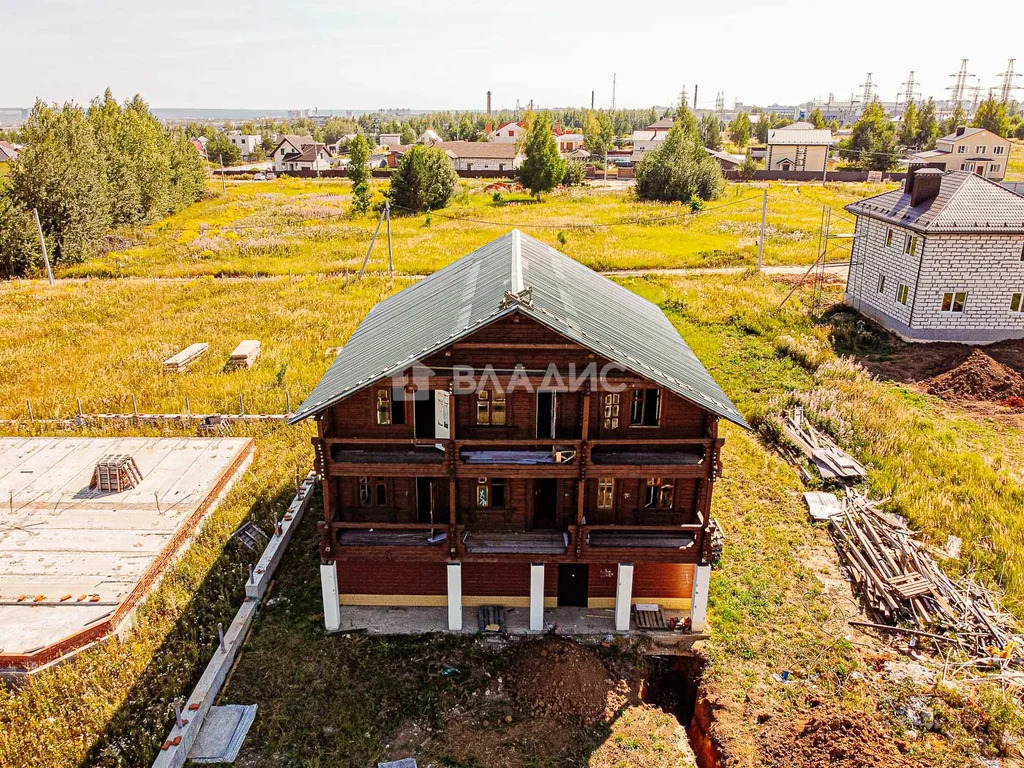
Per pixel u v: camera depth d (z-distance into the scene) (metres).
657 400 20.64
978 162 107.44
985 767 17.36
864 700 19.23
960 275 42.22
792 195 96.62
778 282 56.88
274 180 130.00
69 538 24.27
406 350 20.11
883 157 130.12
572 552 20.77
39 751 17.28
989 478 29.00
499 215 86.31
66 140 71.19
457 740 18.33
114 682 19.27
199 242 72.00
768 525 27.08
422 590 22.91
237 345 43.75
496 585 22.83
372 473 20.12
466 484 21.41
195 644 20.81
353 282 57.69
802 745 17.55
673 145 96.75
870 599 22.89
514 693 19.80
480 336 18.86
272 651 21.09
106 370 40.19
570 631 22.02
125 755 17.39
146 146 88.12
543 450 20.89
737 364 41.78
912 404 36.84
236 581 23.67
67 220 65.88
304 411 20.02
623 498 21.45
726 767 17.44
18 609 20.83
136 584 21.95
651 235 74.25
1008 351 41.81
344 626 22.14
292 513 27.00
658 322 27.55
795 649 21.22
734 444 32.97
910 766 16.69
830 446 31.31
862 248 49.22
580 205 94.12
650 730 18.84
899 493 28.12
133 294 55.50
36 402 36.28
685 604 23.09
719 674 20.42
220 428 33.78
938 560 24.39
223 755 17.67
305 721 18.80
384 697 19.67
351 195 104.00
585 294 24.38
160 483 27.92
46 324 48.03
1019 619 22.06
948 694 19.27
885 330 45.91
